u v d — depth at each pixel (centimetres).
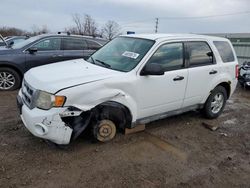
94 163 372
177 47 480
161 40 459
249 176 377
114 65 441
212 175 370
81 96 362
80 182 329
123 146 426
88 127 422
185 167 384
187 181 351
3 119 502
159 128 516
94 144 422
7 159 365
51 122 350
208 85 540
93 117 409
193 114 612
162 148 433
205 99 554
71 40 813
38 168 350
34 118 351
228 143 479
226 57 586
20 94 419
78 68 427
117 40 516
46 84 362
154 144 444
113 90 391
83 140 432
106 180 337
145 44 457
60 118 353
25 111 369
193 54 508
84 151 400
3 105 592
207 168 387
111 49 492
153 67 411
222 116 627
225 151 446
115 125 438
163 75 449
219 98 588
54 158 375
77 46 821
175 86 472
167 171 369
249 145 478
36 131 355
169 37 478
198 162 402
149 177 352
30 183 320
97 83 377
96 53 509
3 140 416
